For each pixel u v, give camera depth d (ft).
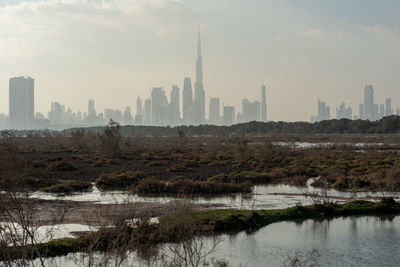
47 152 256.73
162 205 90.58
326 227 80.59
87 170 164.86
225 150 282.36
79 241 62.44
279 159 201.87
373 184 126.93
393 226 81.56
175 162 199.93
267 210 89.35
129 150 268.41
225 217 79.41
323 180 132.46
